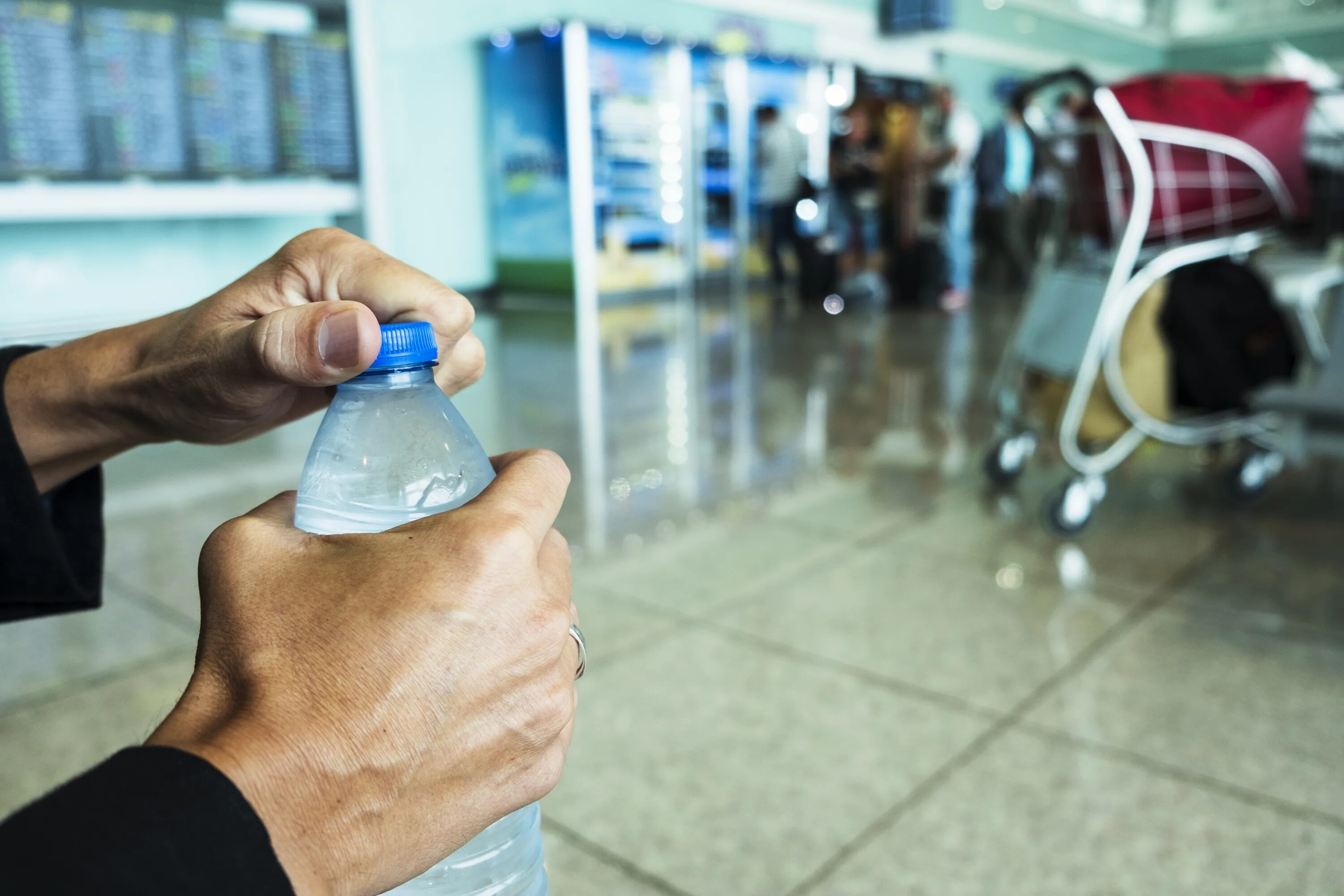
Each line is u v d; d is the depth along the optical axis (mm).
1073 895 1227
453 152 8328
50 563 615
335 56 3316
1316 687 1734
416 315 558
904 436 3611
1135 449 3363
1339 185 2875
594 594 2219
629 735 1622
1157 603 2113
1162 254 2422
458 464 516
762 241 9906
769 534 2604
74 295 3174
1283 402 2367
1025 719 1652
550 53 7996
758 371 5039
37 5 2939
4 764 1546
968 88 11844
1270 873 1258
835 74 10141
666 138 8922
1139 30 14695
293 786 349
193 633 2025
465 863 594
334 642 376
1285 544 2457
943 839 1343
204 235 3383
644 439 3592
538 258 8492
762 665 1864
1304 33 14125
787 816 1402
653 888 1256
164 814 311
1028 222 8859
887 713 1682
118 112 3086
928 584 2248
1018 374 2865
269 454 3453
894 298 7945
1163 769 1495
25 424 620
